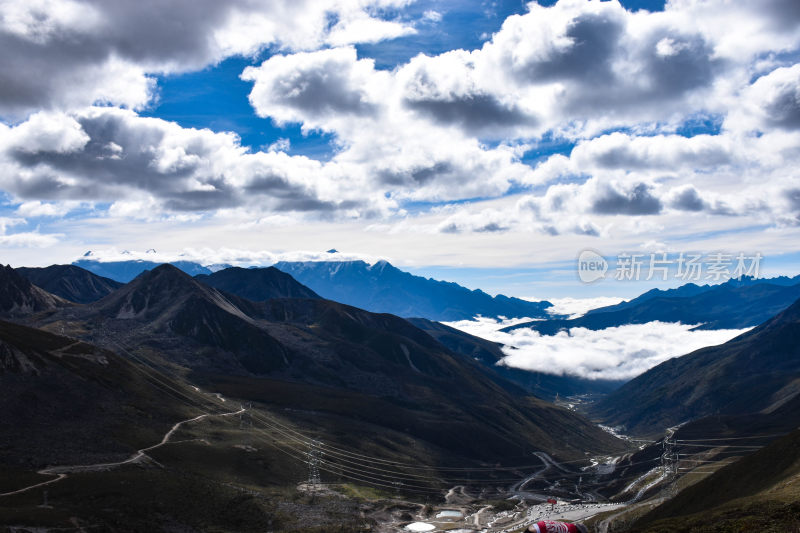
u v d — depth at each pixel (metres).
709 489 159.38
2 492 166.88
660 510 179.75
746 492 137.25
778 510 88.69
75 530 149.62
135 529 162.62
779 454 142.00
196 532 173.38
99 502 172.00
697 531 91.75
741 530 86.44
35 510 156.50
